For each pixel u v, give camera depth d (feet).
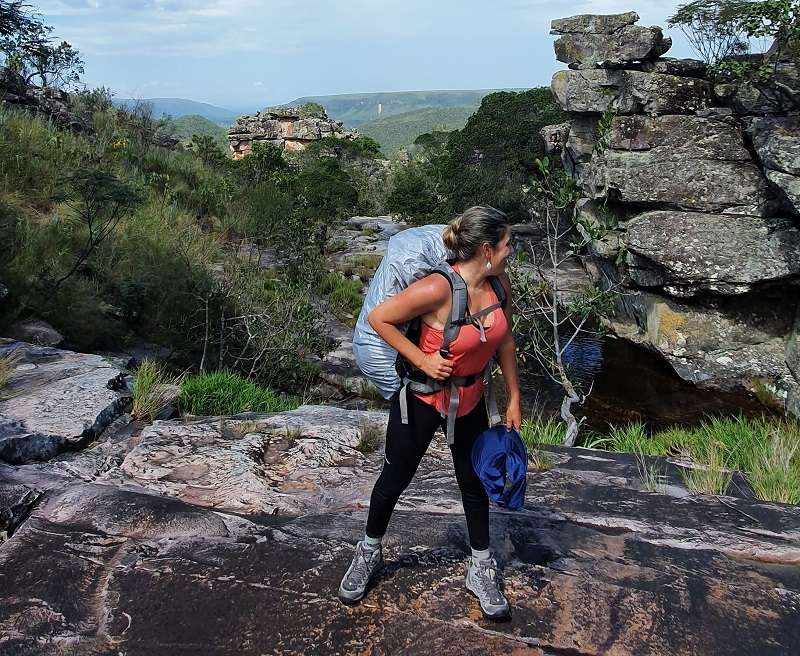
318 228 68.64
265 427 16.60
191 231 52.34
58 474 13.05
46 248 35.37
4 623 8.66
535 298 29.25
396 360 8.82
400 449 8.75
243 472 13.41
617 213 51.42
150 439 15.01
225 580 9.61
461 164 104.22
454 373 8.35
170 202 57.57
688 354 46.34
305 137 197.47
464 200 92.99
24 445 13.87
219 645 8.34
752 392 44.57
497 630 8.64
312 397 36.17
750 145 46.21
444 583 9.59
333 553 10.35
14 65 63.87
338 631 8.58
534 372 43.73
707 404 42.98
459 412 8.56
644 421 39.68
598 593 9.48
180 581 9.59
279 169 96.02
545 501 12.88
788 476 14.29
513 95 111.86
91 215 40.96
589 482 14.08
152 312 37.40
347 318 48.67
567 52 60.64
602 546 10.96
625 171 47.80
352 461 14.64
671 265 45.52
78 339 31.01
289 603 9.12
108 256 39.14
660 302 48.37
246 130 204.33
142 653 8.20
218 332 36.68
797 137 41.32
